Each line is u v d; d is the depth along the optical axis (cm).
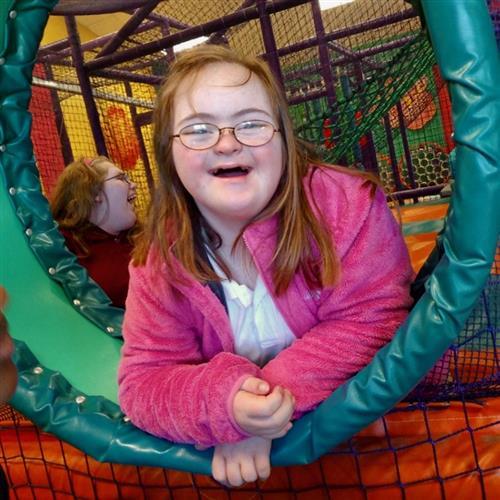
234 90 78
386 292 83
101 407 97
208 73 80
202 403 76
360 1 478
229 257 90
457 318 67
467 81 63
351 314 83
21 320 125
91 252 186
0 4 136
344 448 96
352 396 74
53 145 471
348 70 542
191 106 79
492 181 63
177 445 84
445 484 90
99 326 131
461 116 64
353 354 82
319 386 81
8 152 142
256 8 320
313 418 78
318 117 307
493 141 62
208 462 81
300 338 90
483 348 105
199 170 79
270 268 86
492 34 64
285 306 88
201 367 81
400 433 96
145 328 90
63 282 137
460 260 66
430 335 69
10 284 132
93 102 394
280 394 73
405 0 85
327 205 86
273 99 82
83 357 119
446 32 63
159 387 83
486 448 91
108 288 183
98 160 198
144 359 88
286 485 98
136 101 511
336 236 84
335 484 95
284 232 84
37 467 118
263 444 79
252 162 79
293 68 451
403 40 467
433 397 98
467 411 97
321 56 404
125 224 194
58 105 442
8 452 122
